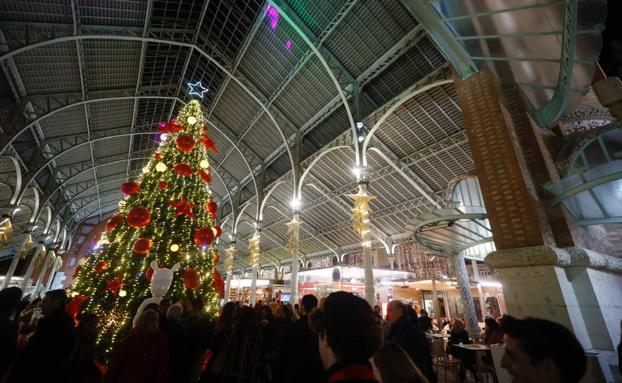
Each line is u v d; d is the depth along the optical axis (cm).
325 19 1170
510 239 466
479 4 418
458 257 1196
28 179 1683
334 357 120
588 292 421
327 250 2530
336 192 1898
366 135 1257
